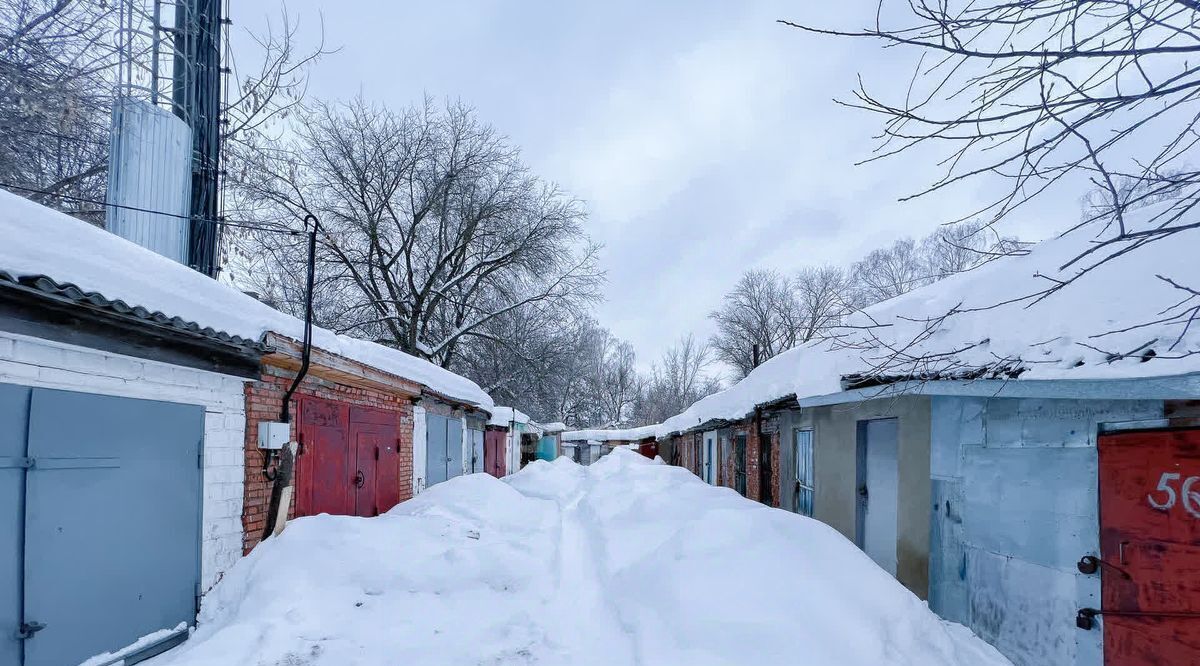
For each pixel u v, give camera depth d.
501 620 4.55
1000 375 3.33
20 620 2.95
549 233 21.83
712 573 4.33
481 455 15.58
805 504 8.21
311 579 4.67
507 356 23.73
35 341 3.06
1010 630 3.84
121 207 5.09
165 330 3.79
